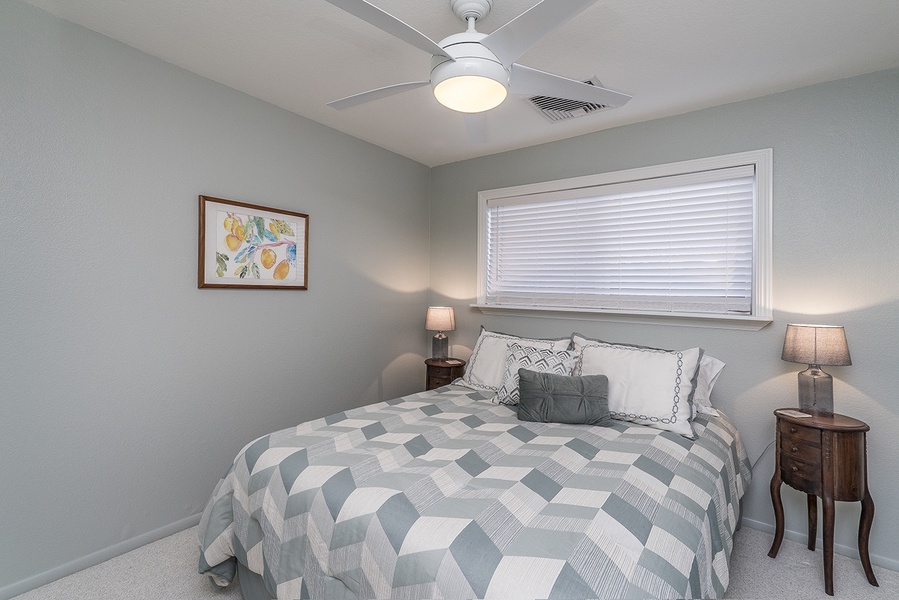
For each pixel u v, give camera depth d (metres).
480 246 3.78
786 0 1.72
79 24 2.01
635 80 2.39
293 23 1.96
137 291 2.23
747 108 2.61
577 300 3.32
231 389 2.65
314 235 3.11
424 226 4.10
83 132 2.04
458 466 1.70
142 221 2.24
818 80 2.38
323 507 1.48
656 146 2.91
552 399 2.33
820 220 2.40
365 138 3.42
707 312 2.77
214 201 2.52
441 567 1.17
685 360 2.37
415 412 2.42
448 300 4.01
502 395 2.69
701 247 2.81
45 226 1.94
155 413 2.31
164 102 2.31
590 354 2.63
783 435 2.24
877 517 2.25
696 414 2.42
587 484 1.57
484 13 1.73
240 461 1.85
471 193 3.86
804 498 2.44
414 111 2.91
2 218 1.82
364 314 3.52
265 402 2.83
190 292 2.44
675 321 2.84
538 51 2.12
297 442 1.89
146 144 2.25
